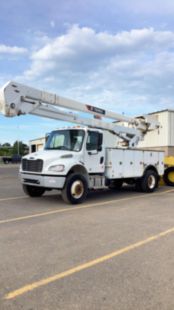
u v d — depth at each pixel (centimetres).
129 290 326
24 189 988
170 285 339
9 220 654
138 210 780
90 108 1105
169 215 717
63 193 852
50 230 571
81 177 882
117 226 605
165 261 413
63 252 447
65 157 857
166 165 1417
